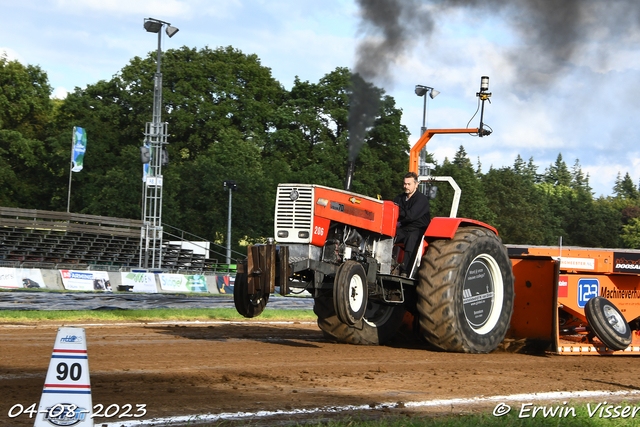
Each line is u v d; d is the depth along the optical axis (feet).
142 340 50.49
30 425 22.43
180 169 248.52
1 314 72.90
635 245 549.13
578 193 578.66
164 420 23.71
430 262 47.93
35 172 269.85
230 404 26.91
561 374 39.88
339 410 26.66
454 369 39.65
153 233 167.12
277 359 40.91
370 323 52.85
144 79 268.41
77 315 76.02
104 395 27.61
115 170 239.50
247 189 245.45
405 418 25.11
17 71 267.80
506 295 50.78
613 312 50.67
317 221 43.98
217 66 282.77
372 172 274.98
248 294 45.80
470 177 337.93
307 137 298.76
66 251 174.50
